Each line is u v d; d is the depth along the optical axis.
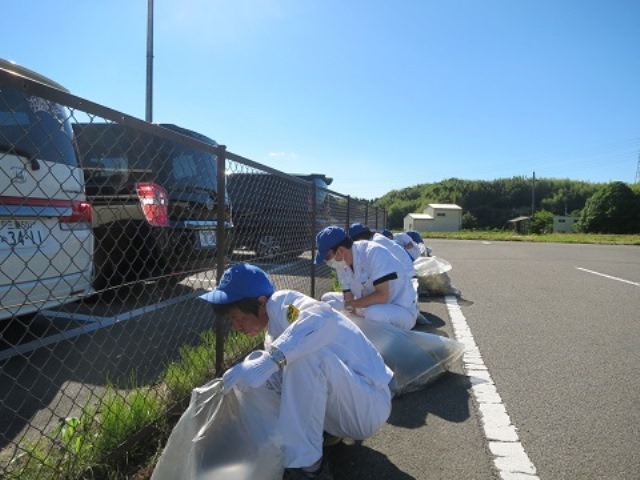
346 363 2.06
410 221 73.94
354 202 8.60
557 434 2.43
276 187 4.35
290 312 1.94
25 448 1.90
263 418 1.79
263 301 1.97
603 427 2.51
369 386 2.05
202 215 4.95
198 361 2.84
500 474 2.06
